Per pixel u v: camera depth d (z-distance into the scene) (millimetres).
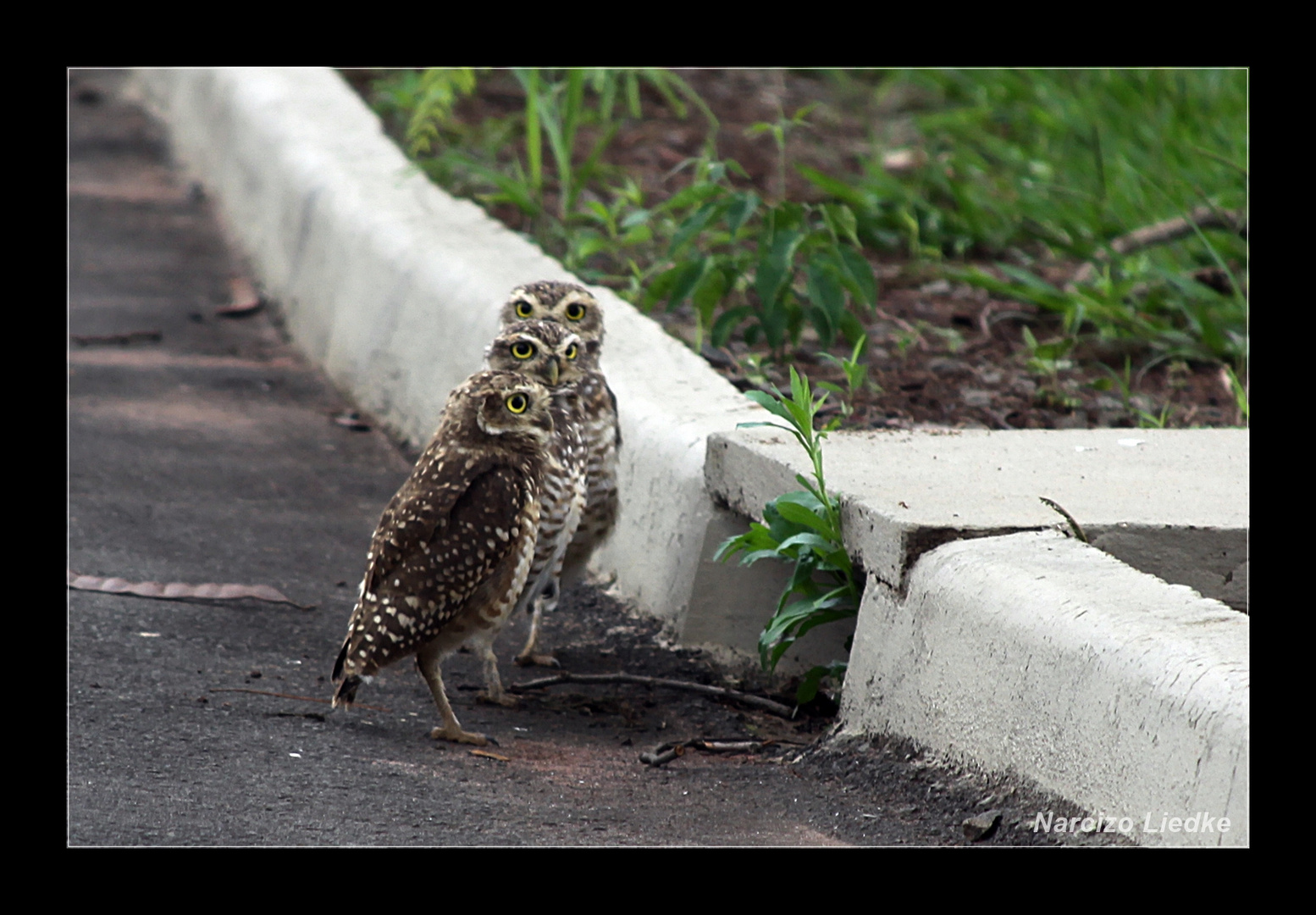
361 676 7484
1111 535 7504
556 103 19047
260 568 10117
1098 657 6039
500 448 7941
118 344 15250
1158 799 5625
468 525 7625
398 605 7516
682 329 13383
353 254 14797
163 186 21688
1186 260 15781
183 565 9922
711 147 16734
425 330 13086
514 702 8406
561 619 9836
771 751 7797
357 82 22391
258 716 7602
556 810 6648
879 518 7449
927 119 20594
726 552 8375
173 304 16766
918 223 16578
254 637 8891
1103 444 9023
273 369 15094
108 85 26969
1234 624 6035
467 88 17688
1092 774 5965
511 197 15711
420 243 13820
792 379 7906
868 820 6559
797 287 14109
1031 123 20828
